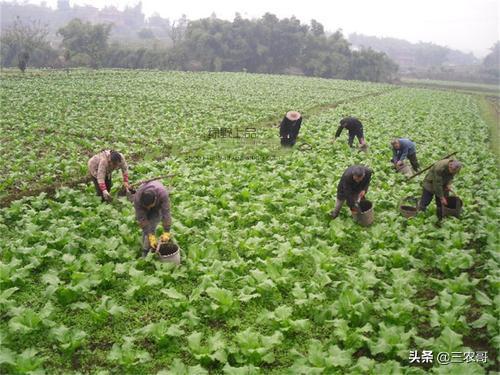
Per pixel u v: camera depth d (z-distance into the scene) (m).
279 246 9.37
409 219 10.91
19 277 7.96
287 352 6.74
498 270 8.59
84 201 11.59
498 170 16.69
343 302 7.27
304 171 15.02
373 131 22.73
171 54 89.00
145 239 8.82
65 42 85.44
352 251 9.83
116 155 10.53
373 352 6.41
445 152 18.98
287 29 96.50
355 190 10.39
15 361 6.06
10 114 24.38
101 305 7.19
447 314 7.09
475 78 114.38
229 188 12.80
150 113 26.69
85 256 8.61
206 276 7.93
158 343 6.70
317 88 49.62
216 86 44.25
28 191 13.02
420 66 184.00
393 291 7.85
